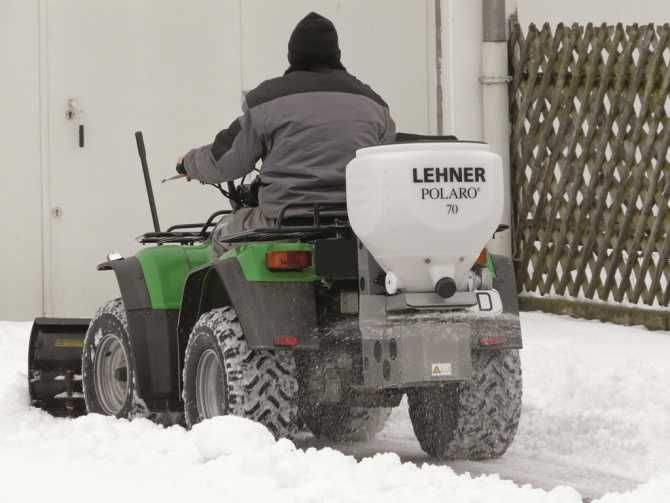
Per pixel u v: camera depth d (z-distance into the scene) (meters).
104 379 20.58
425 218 15.41
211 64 34.47
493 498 12.98
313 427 19.17
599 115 31.33
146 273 19.12
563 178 32.41
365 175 15.64
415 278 15.73
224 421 15.30
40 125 33.00
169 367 18.92
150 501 13.05
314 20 18.58
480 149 15.78
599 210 31.12
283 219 17.80
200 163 18.66
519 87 34.16
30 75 32.94
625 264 30.55
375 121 18.31
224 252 18.64
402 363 15.78
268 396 16.48
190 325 18.77
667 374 22.61
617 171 32.28
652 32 29.52
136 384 18.91
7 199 32.78
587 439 19.02
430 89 35.81
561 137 32.53
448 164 15.55
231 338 16.72
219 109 34.53
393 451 18.84
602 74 31.00
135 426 17.50
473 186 15.62
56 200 33.12
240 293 16.62
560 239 32.56
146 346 18.94
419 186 15.42
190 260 19.42
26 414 21.06
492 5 34.25
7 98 32.78
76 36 33.31
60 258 33.16
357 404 17.39
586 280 31.78
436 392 17.53
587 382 22.19
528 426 19.86
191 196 34.34
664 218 29.39
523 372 23.39
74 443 16.42
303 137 17.88
